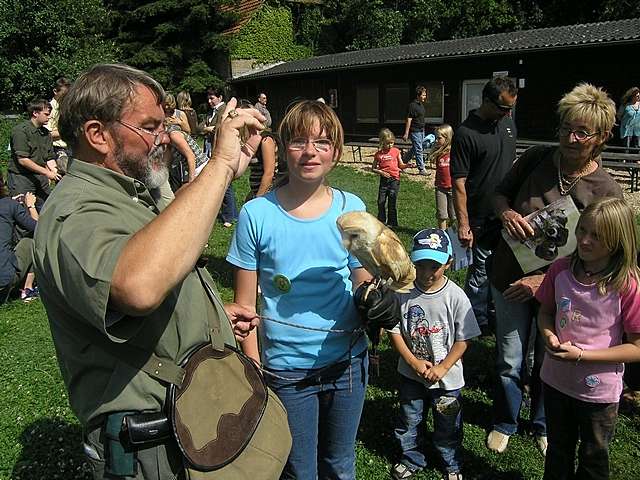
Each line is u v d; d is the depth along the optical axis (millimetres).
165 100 1930
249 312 2391
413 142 15477
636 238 2623
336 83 26156
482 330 5059
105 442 1755
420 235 3316
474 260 4875
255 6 32875
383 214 9469
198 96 30688
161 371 1758
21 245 6230
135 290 1484
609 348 2652
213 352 1920
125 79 1774
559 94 18734
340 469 2619
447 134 7656
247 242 2451
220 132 1746
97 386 1765
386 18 36875
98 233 1574
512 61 19641
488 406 4039
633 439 3619
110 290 1511
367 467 3447
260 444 1968
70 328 1742
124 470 1721
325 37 37031
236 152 1730
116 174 1764
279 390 2463
